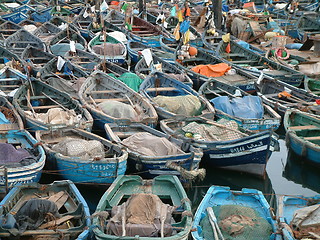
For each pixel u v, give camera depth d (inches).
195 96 859.4
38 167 600.7
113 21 1654.8
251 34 1434.5
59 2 2011.6
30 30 1483.8
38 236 490.9
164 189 600.7
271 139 666.8
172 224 514.3
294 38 1512.1
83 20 1660.9
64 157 627.8
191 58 1175.0
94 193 652.7
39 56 1171.9
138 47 1291.8
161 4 2062.0
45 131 722.8
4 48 1146.0
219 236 509.7
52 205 524.1
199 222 537.3
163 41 1369.3
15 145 700.0
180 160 637.3
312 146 696.4
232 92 943.7
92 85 936.9
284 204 574.9
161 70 1043.3
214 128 735.7
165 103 839.1
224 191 591.8
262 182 695.7
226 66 1064.8
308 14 1733.5
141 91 901.2
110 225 501.0
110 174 621.6
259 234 512.4
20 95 866.1
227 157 687.1
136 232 494.6
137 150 669.3
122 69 1043.3
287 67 1083.9
